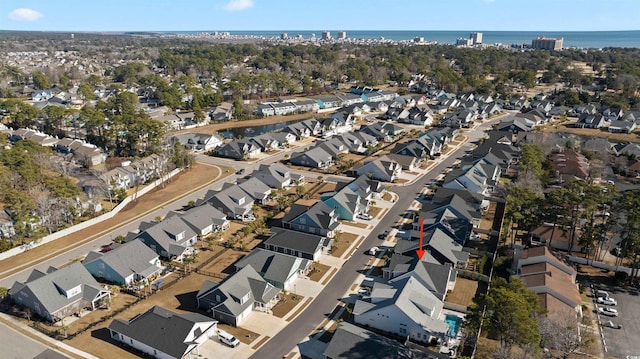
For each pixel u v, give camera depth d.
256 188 83.88
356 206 75.75
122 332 44.84
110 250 61.06
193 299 53.06
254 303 51.53
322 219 69.56
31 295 49.31
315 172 99.94
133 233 65.75
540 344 43.16
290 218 71.81
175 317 45.00
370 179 93.25
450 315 50.41
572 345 42.31
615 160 101.69
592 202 58.69
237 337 46.38
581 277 58.09
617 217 59.72
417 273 53.59
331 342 41.75
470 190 84.69
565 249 65.19
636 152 106.50
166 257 62.59
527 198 70.44
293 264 56.16
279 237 64.75
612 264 60.78
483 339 46.41
